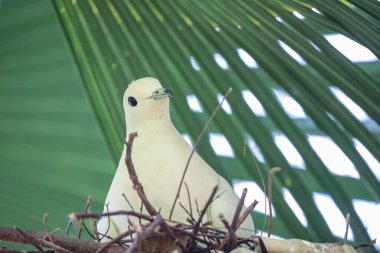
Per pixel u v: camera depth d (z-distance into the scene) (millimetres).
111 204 9562
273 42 9156
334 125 9172
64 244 8531
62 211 11789
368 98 8945
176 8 9305
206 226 8773
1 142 11828
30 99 11664
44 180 11820
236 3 9188
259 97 9242
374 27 8883
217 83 9359
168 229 8375
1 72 11508
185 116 9594
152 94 10062
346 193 9742
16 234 8469
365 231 9219
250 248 9070
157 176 9492
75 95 11609
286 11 9102
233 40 9219
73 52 9516
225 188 9648
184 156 9656
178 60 9398
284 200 9383
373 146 8961
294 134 9227
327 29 10156
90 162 11750
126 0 9367
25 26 11297
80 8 9414
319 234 9219
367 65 10523
